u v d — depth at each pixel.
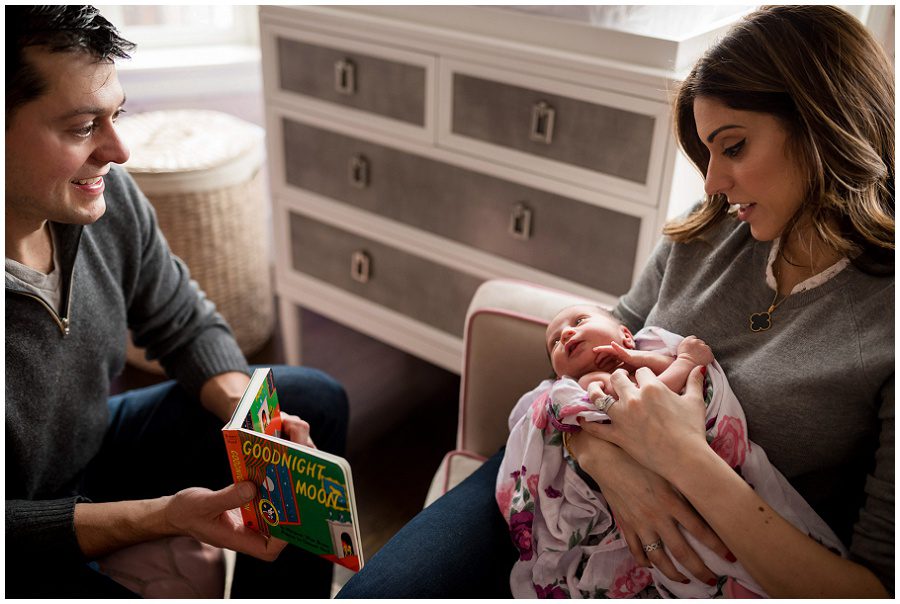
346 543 0.96
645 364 1.05
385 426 2.05
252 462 0.94
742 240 1.05
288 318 2.21
